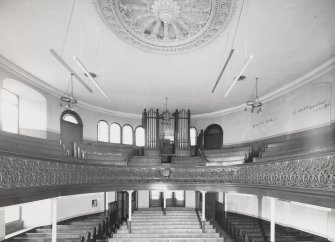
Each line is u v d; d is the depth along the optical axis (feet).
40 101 41.16
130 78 37.70
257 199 47.34
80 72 35.50
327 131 31.68
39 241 31.83
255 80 38.29
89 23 23.13
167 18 22.44
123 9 21.35
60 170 30.76
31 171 24.81
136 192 63.82
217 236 43.68
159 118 56.18
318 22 22.63
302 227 36.37
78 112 50.14
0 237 33.19
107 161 45.32
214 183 43.39
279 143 36.96
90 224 41.83
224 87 41.73
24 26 23.67
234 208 53.16
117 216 56.70
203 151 54.34
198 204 62.80
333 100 31.01
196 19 22.59
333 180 18.78
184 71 34.76
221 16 21.81
